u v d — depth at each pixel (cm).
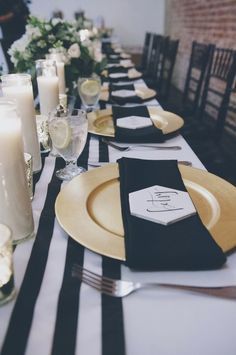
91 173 70
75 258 48
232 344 36
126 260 44
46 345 36
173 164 70
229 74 163
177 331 37
